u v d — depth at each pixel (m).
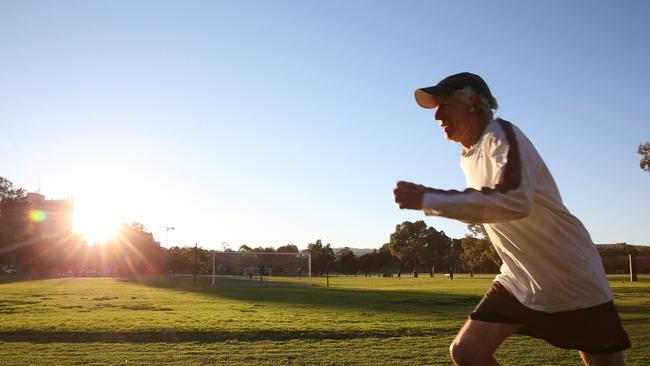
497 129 2.46
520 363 6.89
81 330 10.23
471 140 2.72
